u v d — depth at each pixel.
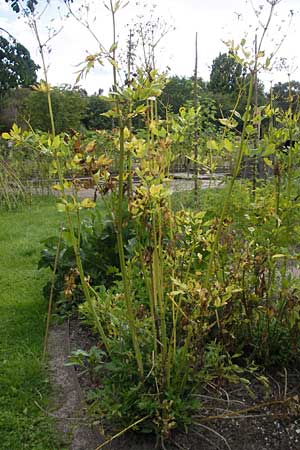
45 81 1.92
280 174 2.37
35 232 6.78
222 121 1.98
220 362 2.32
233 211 2.50
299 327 2.42
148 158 1.87
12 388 2.62
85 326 3.30
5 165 9.20
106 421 2.22
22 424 2.33
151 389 2.11
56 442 2.19
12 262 5.17
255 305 2.46
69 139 1.96
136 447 2.07
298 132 2.38
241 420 2.19
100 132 2.26
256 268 2.40
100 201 7.64
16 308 3.81
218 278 2.40
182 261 2.24
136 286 2.73
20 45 14.19
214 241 2.01
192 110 2.03
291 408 2.10
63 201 1.94
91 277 3.62
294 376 2.52
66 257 3.63
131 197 1.88
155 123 1.95
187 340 2.03
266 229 2.43
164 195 1.80
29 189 9.73
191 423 2.11
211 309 2.40
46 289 3.77
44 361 2.94
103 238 3.64
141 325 2.25
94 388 2.48
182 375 2.13
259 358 2.58
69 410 2.43
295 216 2.41
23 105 15.44
